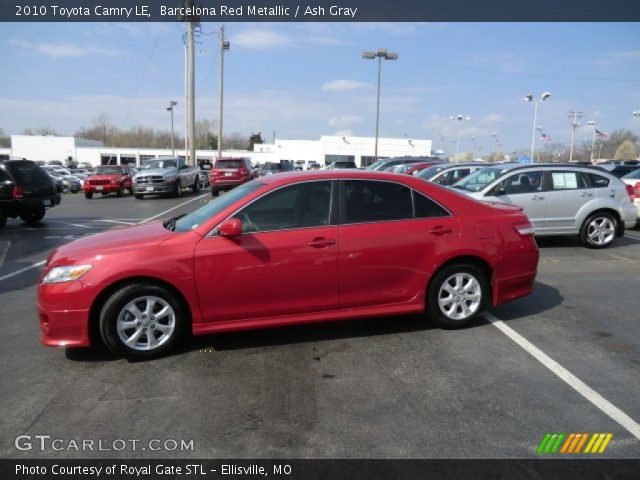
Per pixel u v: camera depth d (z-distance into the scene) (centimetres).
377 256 449
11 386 378
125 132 11956
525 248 496
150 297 416
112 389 371
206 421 326
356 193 457
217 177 2400
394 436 307
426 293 474
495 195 876
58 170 4044
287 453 292
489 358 421
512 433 310
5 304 599
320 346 450
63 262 410
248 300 429
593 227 909
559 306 562
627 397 354
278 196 442
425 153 7275
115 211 1711
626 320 516
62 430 318
